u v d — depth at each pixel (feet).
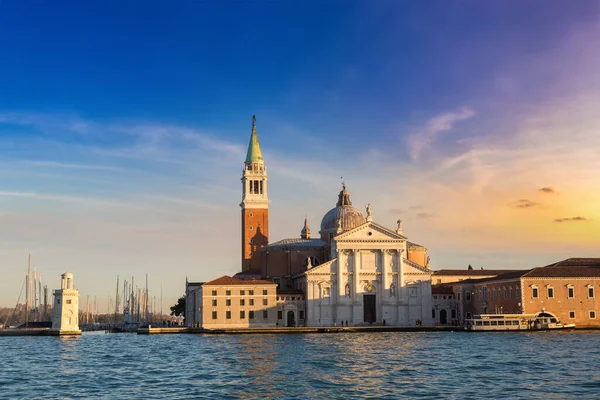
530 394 221.87
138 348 431.02
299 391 230.89
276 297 649.61
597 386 235.81
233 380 257.55
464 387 235.61
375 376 264.11
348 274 655.35
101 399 220.43
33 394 232.32
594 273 586.45
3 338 609.83
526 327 569.23
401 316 653.71
